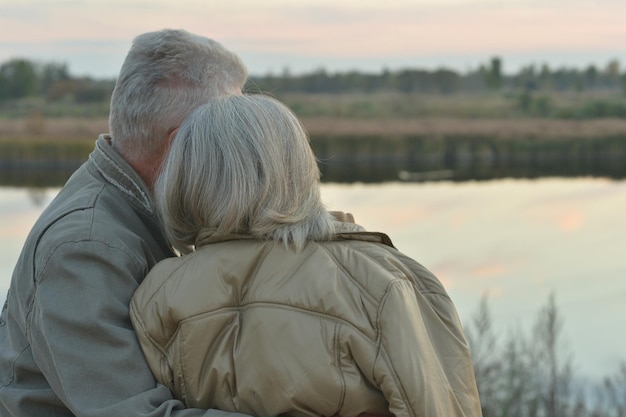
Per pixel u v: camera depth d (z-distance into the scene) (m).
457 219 16.47
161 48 1.81
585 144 32.59
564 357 6.10
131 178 1.83
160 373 1.53
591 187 24.09
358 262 1.51
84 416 1.51
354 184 21.56
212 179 1.55
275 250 1.53
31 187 19.11
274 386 1.43
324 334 1.44
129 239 1.70
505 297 9.54
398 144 29.20
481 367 4.93
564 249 13.59
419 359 1.42
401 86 42.00
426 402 1.40
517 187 23.34
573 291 9.86
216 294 1.50
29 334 1.63
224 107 1.61
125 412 1.49
